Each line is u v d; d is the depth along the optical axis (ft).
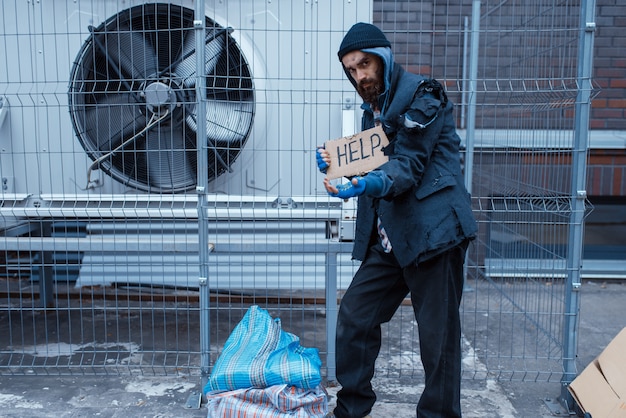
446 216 7.02
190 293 14.29
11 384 10.00
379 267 7.76
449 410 7.58
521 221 11.10
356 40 7.02
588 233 16.17
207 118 10.23
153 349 11.55
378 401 9.42
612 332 12.29
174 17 10.16
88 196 10.11
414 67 14.58
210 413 8.13
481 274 14.40
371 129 7.22
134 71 10.25
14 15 10.55
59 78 10.67
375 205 7.49
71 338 12.08
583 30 8.79
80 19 10.53
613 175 14.98
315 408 8.14
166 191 10.53
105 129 10.46
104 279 11.88
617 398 7.98
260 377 8.07
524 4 12.84
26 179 10.87
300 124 10.74
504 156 13.37
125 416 8.96
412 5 14.35
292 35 10.33
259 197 10.05
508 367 10.61
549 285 11.39
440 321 7.29
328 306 9.80
